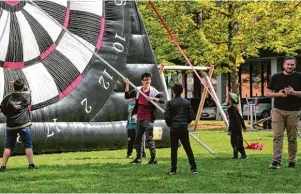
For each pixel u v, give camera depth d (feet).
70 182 28.63
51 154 45.85
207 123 100.01
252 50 86.53
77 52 48.73
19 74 46.16
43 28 47.60
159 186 27.14
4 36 45.98
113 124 50.06
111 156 43.52
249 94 127.34
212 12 86.07
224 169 33.40
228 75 122.01
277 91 33.55
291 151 34.06
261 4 83.87
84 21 49.49
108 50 50.31
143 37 52.70
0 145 44.50
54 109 47.26
